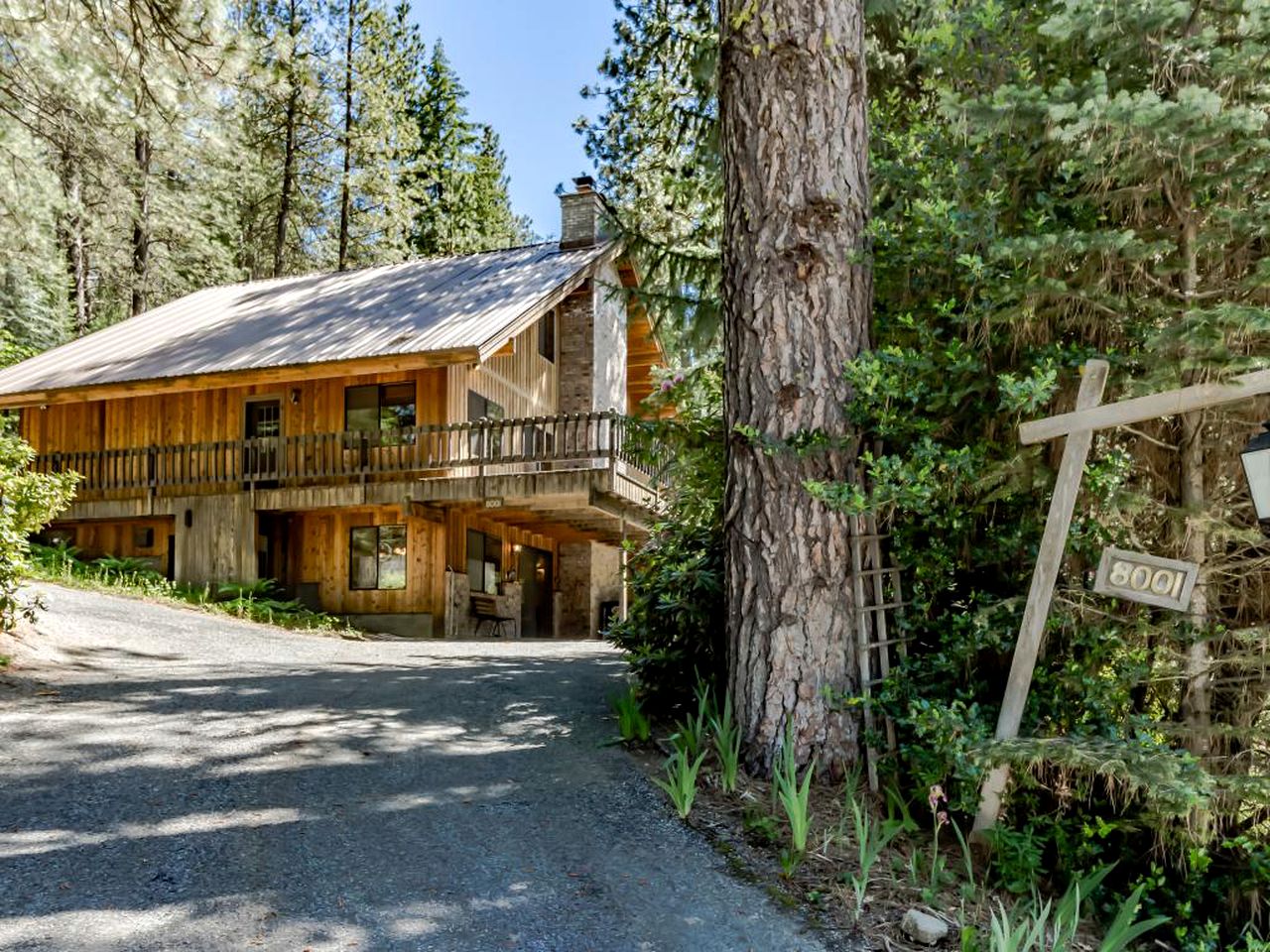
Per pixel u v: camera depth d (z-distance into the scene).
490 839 4.26
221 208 28.31
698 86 9.35
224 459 16.33
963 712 4.58
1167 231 4.80
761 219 5.38
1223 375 4.32
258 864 3.85
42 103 12.79
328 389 16.61
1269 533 4.56
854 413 5.07
